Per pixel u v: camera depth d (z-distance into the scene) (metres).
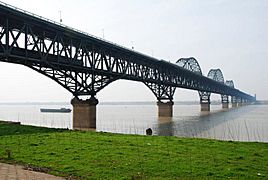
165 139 23.61
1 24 38.84
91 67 53.47
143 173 13.98
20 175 13.70
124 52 64.81
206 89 151.88
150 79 82.38
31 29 40.88
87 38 51.66
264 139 45.91
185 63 154.88
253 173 14.12
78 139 23.25
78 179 13.34
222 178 13.29
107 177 13.46
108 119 92.50
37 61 41.81
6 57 37.97
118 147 19.83
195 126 69.69
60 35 46.53
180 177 13.41
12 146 20.64
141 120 88.69
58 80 51.22
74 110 56.94
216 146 20.62
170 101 101.88
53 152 18.50
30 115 124.75
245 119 94.88
